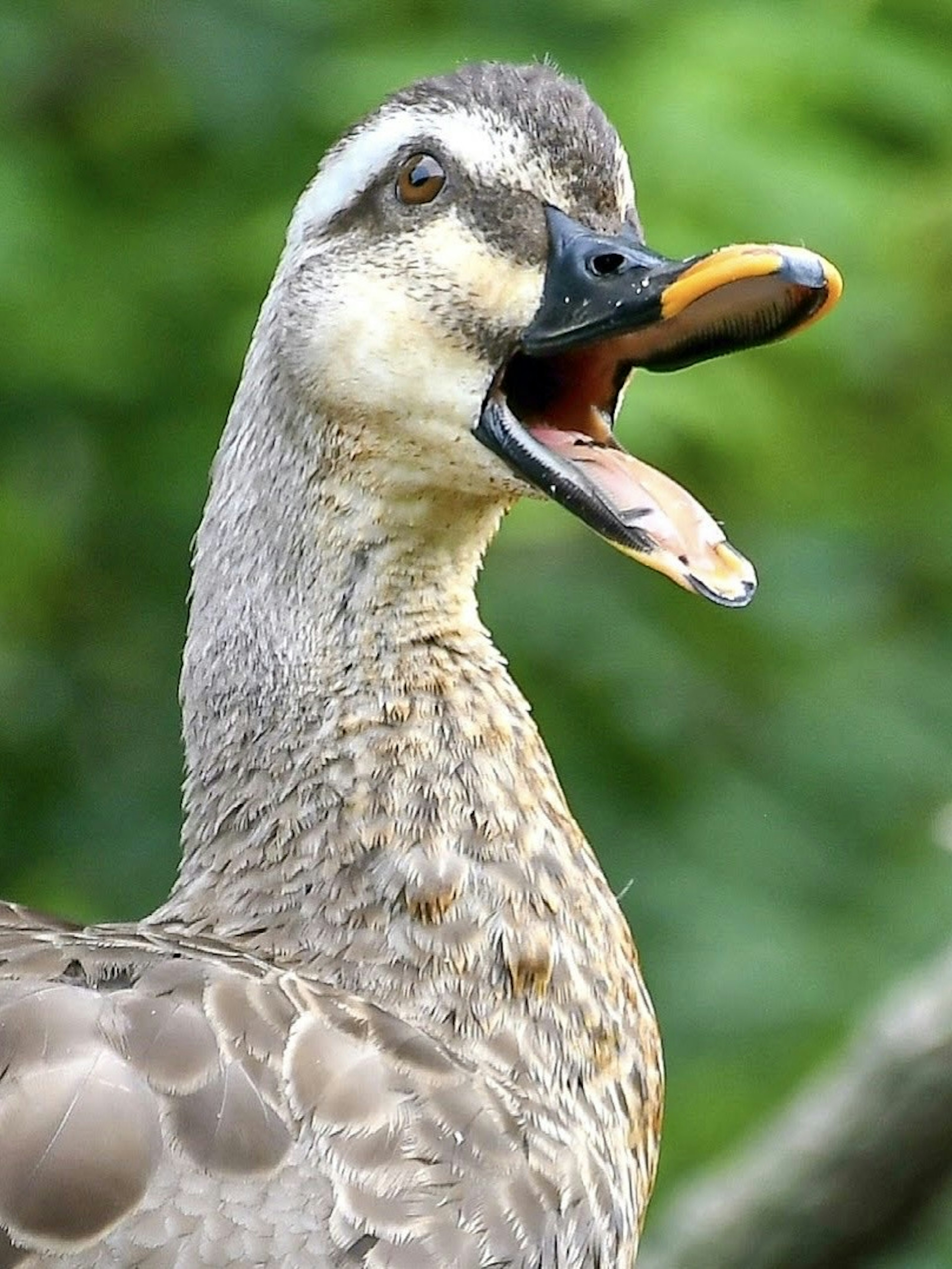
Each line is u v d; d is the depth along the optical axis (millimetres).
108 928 5758
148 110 11047
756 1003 9391
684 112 9680
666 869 9938
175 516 10719
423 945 5758
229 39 11039
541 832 5930
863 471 11062
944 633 10875
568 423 6070
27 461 10938
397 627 6035
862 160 9906
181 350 10641
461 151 5992
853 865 9992
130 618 11109
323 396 6039
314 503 6062
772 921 9703
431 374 5969
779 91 9930
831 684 10516
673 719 10469
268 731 6031
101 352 10430
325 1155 5109
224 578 6176
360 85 10031
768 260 5664
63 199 10773
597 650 10508
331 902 5836
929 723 10398
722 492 10414
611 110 9867
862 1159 8273
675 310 5758
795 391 10188
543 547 10680
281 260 6332
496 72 6102
